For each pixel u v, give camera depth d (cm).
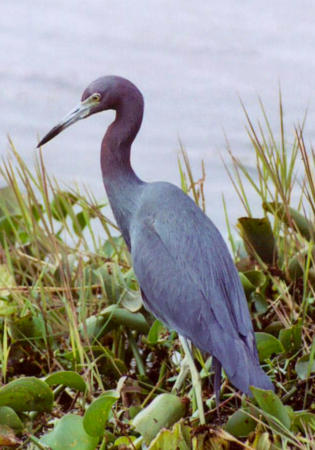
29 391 849
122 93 990
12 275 1043
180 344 1002
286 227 1060
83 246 1238
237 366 840
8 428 826
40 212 1079
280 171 1141
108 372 965
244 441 847
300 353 960
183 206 934
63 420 823
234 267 923
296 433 827
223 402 906
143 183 1005
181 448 777
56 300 1031
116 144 998
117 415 901
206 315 883
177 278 903
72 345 932
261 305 1001
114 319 972
